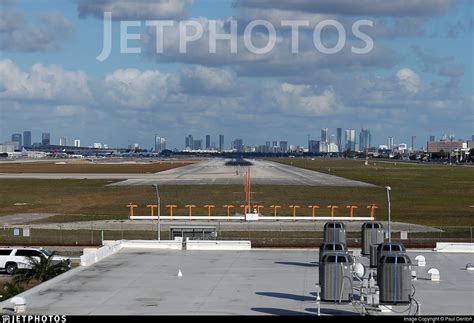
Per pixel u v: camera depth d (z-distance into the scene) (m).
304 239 76.19
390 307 30.14
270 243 72.12
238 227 90.31
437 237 80.00
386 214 109.69
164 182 181.62
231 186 164.88
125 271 40.47
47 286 35.84
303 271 40.78
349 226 91.88
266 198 134.00
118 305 31.66
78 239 79.06
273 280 37.81
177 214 107.81
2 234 83.00
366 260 42.50
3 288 50.25
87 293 34.25
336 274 31.20
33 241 77.25
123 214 107.75
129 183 179.00
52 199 135.88
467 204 127.62
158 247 49.75
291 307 31.25
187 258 45.50
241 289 35.38
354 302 31.14
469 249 48.22
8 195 145.62
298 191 150.75
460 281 37.44
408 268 30.22
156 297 33.38
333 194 144.50
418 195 146.38
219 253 48.09
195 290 35.16
